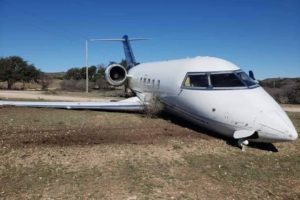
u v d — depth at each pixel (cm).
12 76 5766
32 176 783
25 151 980
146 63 2208
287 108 2744
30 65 6000
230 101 1153
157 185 750
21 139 1120
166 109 1625
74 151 996
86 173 812
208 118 1220
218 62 1323
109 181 764
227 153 1038
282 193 734
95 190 710
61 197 671
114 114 1730
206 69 1300
